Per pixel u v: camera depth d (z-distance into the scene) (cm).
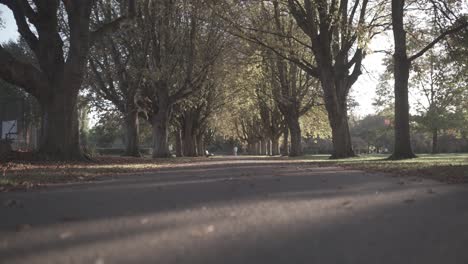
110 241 561
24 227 646
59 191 1083
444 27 2675
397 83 2672
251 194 997
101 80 4312
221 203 864
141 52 3962
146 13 3688
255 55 3644
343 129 3130
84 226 656
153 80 3941
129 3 2625
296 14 2988
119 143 11562
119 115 5103
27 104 5578
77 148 2555
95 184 1258
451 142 8031
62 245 544
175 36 3903
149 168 2130
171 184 1242
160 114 4341
